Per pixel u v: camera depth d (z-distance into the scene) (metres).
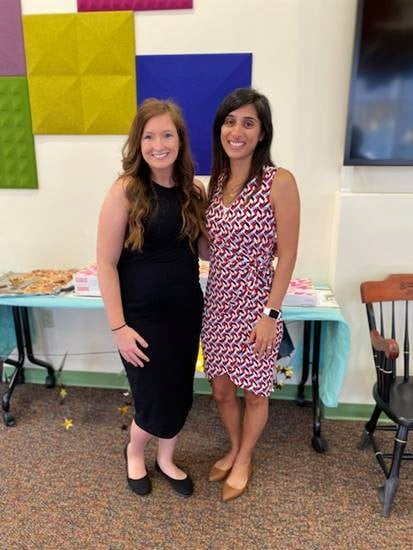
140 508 1.67
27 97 2.09
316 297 1.88
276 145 2.02
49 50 2.01
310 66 1.91
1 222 2.30
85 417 2.23
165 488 1.76
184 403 1.60
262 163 1.42
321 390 2.02
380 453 1.81
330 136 1.99
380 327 1.93
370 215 1.92
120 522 1.61
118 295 1.43
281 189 1.38
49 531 1.57
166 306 1.44
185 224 1.42
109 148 2.12
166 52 1.98
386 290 1.86
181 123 1.37
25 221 2.28
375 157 1.90
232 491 1.70
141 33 1.96
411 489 1.76
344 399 2.20
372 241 1.95
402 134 1.87
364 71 1.81
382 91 1.82
